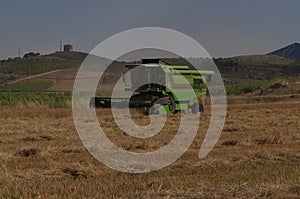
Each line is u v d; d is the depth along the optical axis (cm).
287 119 2728
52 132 2127
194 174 1213
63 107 3838
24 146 1669
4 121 2620
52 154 1516
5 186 1067
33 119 2808
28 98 4750
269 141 1831
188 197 900
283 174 1164
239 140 1833
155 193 931
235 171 1243
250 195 907
